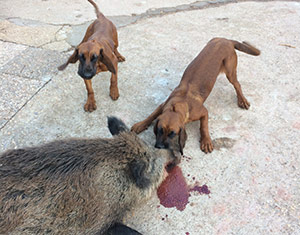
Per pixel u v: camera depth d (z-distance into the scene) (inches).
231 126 44.7
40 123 44.2
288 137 42.9
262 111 47.4
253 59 59.6
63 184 27.1
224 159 39.8
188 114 39.3
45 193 26.5
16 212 25.6
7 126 43.4
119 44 63.8
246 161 39.6
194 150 41.1
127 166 29.8
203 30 70.6
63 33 67.1
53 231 26.9
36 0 85.7
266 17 76.9
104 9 80.4
